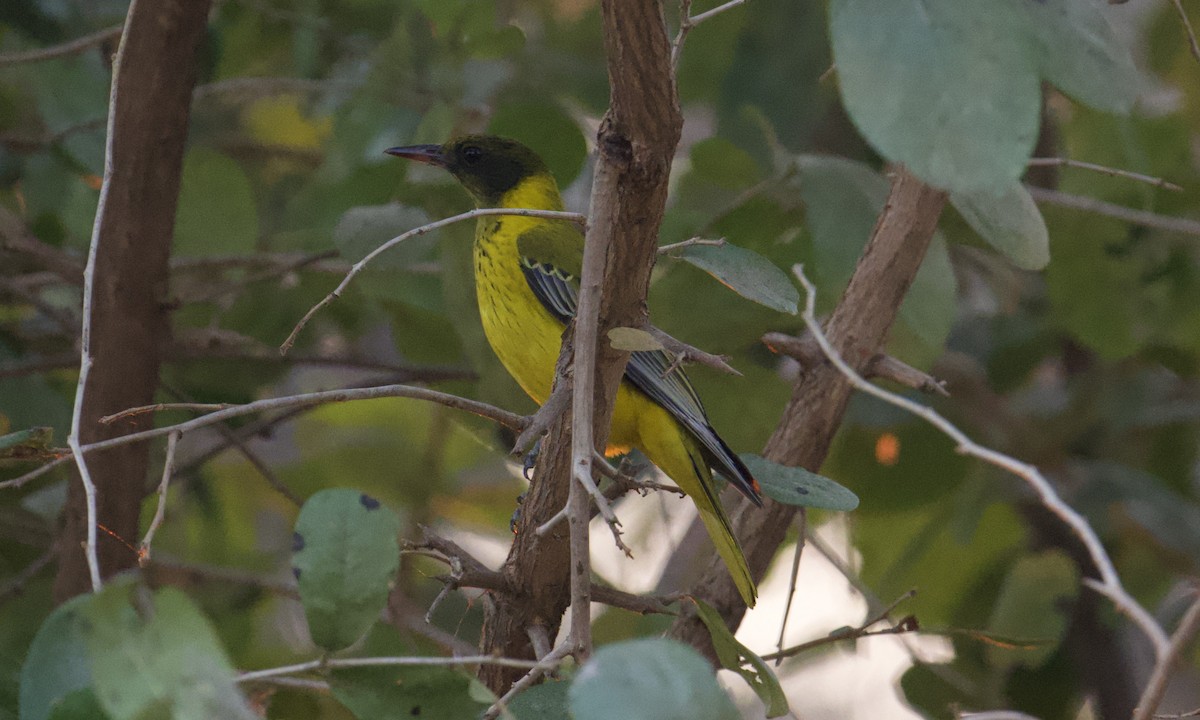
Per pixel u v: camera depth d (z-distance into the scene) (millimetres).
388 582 4832
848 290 7906
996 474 11062
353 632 4809
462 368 10914
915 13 4059
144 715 4043
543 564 6590
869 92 4016
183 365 10500
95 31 10102
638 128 5258
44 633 4516
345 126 10984
